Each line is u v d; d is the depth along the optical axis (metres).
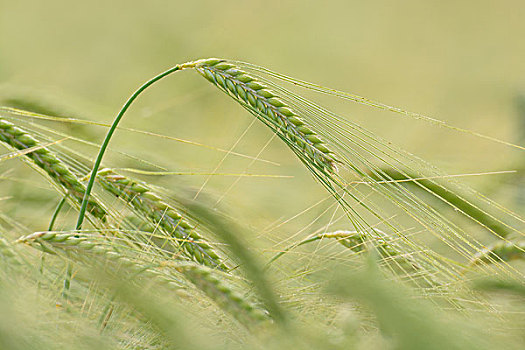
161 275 0.87
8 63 2.33
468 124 2.06
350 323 0.84
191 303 0.87
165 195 0.94
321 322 0.87
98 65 2.43
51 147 0.98
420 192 1.00
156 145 1.20
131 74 2.37
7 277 0.85
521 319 0.87
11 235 0.89
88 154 1.03
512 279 0.91
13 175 1.06
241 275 0.90
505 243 0.96
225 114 1.75
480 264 0.93
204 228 0.92
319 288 0.87
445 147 1.54
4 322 0.83
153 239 0.95
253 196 1.15
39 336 0.84
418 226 1.03
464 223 1.01
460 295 0.90
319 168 0.92
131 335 0.87
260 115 0.92
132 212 0.96
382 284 0.80
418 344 0.79
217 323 0.87
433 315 0.80
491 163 1.17
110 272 0.86
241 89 0.93
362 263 0.91
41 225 1.00
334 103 2.28
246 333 0.85
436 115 2.24
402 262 0.91
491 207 1.02
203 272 0.86
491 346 0.81
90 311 0.88
